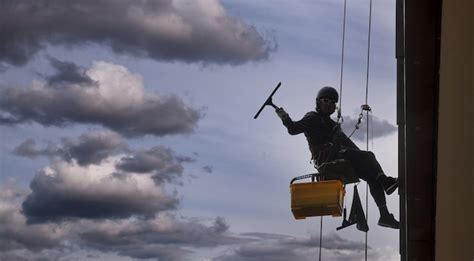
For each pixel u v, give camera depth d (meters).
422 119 7.18
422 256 7.30
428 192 7.22
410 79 7.16
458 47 7.09
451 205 7.09
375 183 14.33
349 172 14.39
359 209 14.12
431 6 7.15
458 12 7.05
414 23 7.16
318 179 14.60
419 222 7.28
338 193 14.06
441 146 7.13
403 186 8.54
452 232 7.07
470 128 7.07
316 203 14.09
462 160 7.07
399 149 8.56
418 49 7.16
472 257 6.99
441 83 7.12
